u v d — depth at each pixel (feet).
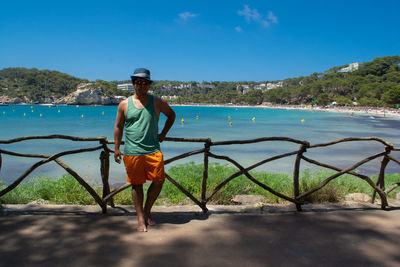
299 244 8.25
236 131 95.71
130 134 9.02
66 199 13.60
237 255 7.52
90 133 82.02
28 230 8.79
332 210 11.46
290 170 33.35
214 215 10.62
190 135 81.92
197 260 7.21
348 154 46.37
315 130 103.50
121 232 8.83
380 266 7.12
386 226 9.73
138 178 9.14
